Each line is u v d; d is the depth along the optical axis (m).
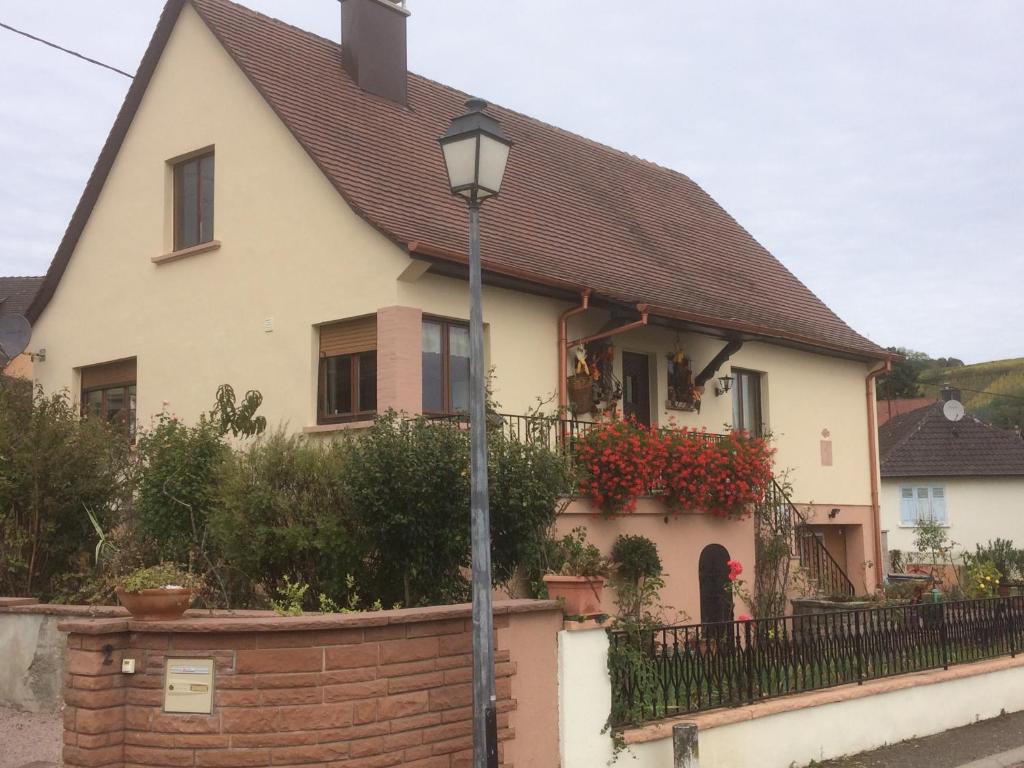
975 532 33.78
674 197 22.27
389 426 9.33
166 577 6.96
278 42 15.69
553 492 9.58
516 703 7.78
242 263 14.38
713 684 9.48
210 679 6.62
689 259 19.34
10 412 11.56
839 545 20.62
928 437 35.25
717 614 13.96
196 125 15.23
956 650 12.70
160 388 15.27
